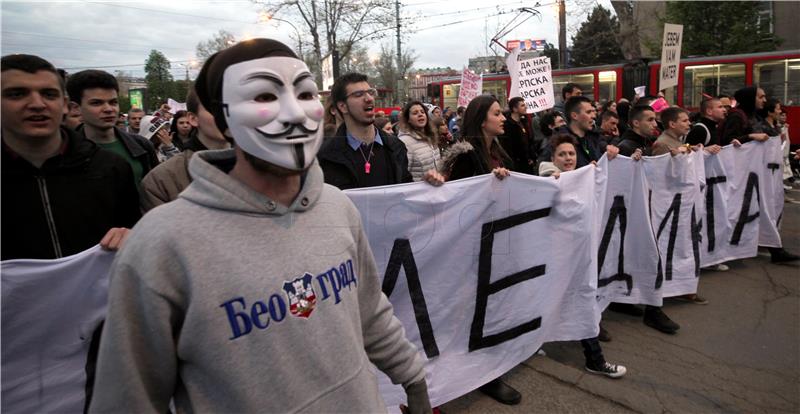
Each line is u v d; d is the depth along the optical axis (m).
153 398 1.07
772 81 13.08
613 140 5.69
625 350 3.56
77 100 2.75
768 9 21.22
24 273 1.57
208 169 1.07
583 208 3.14
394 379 1.47
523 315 2.97
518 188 2.87
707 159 4.82
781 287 4.72
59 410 1.67
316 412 1.11
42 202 1.78
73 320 1.67
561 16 20.27
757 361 3.38
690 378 3.17
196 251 1.01
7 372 1.59
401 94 25.11
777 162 5.39
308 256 1.13
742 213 5.19
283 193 1.16
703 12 18.31
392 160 3.14
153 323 1.00
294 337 1.08
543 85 6.12
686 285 4.24
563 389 3.06
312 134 1.12
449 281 2.67
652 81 14.52
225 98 1.10
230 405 1.04
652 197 4.06
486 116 3.12
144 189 2.03
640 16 22.92
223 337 1.01
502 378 3.19
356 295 1.25
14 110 1.69
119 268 1.02
